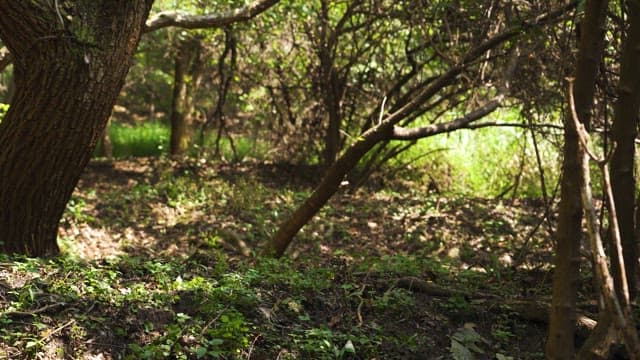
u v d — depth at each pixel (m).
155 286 4.55
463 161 11.28
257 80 11.40
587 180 2.07
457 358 4.09
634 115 3.63
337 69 10.71
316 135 11.34
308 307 4.50
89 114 5.17
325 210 9.02
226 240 7.64
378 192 10.59
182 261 5.85
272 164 11.73
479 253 7.30
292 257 7.00
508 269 5.78
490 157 11.26
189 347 3.78
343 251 7.44
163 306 4.12
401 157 11.49
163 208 9.11
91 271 4.46
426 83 9.24
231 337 3.81
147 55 14.14
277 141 11.66
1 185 5.30
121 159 12.05
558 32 5.76
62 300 3.98
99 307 4.01
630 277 3.95
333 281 4.98
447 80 5.49
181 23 6.07
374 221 8.69
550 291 5.02
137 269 4.98
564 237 2.42
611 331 2.48
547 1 5.11
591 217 2.03
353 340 4.06
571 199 2.40
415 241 7.95
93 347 3.70
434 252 7.50
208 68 13.80
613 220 2.07
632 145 3.70
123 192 9.76
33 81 4.99
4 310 3.80
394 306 4.51
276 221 8.70
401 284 4.88
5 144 5.23
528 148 10.86
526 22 5.32
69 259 4.92
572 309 2.42
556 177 10.70
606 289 1.98
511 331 4.46
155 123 18.08
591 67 2.45
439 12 6.97
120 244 7.62
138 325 3.92
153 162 11.77
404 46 10.27
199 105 14.63
